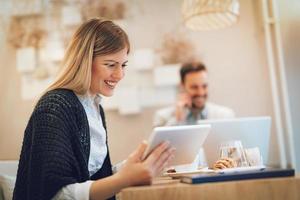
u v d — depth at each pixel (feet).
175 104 9.73
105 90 4.32
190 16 6.98
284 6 9.73
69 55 4.26
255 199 2.99
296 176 3.16
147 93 9.83
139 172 3.24
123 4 10.02
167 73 9.80
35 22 10.14
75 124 3.93
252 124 5.31
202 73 9.14
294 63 9.57
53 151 3.51
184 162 4.05
